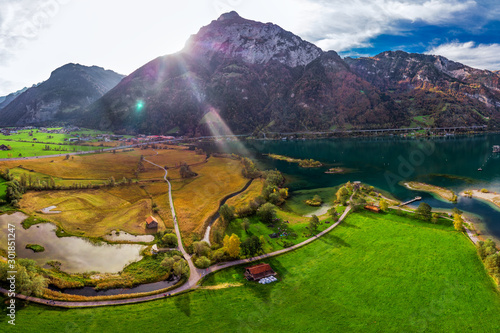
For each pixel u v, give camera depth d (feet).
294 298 266.36
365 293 271.90
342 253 345.72
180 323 233.96
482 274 296.71
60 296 264.31
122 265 328.90
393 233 393.29
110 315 242.58
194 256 339.16
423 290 274.36
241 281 293.64
